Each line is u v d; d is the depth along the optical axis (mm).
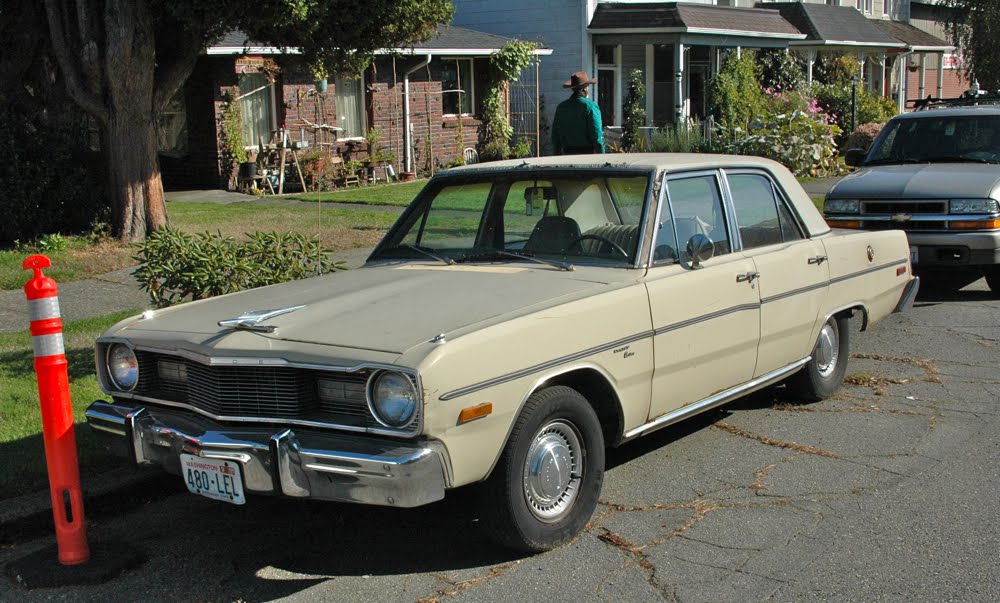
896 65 35125
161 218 13148
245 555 4543
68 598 4113
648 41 24672
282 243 7484
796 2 30141
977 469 5367
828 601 3934
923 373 7293
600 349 4516
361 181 21281
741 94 25547
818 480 5258
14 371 7102
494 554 4445
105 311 9312
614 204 5180
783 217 6090
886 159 10812
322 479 3902
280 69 19672
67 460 4340
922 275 11227
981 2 27062
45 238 12352
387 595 4086
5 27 12781
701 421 6324
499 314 4277
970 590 4000
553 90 26047
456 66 23750
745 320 5465
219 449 4016
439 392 3799
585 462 4543
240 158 19234
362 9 11938
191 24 11438
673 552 4414
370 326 4234
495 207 5508
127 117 12648
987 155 10281
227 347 4172
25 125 12898
